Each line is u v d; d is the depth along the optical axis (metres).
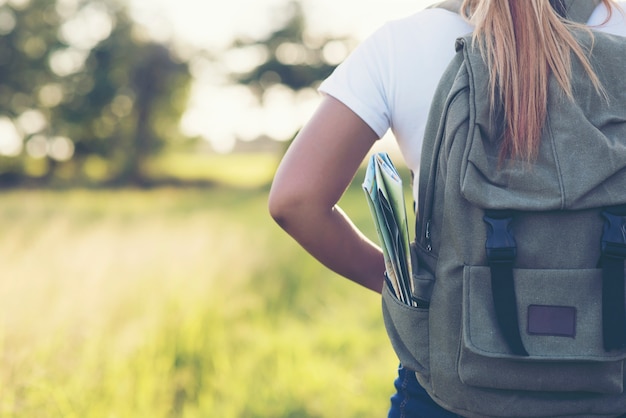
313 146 1.21
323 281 7.53
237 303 5.46
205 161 67.00
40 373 3.28
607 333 1.06
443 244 1.13
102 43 48.09
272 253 8.06
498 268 1.08
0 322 3.84
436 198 1.14
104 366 3.76
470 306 1.09
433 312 1.14
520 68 1.09
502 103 1.11
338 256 1.31
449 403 1.16
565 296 1.07
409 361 1.18
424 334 1.17
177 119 51.69
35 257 5.86
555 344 1.07
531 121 1.08
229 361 4.57
